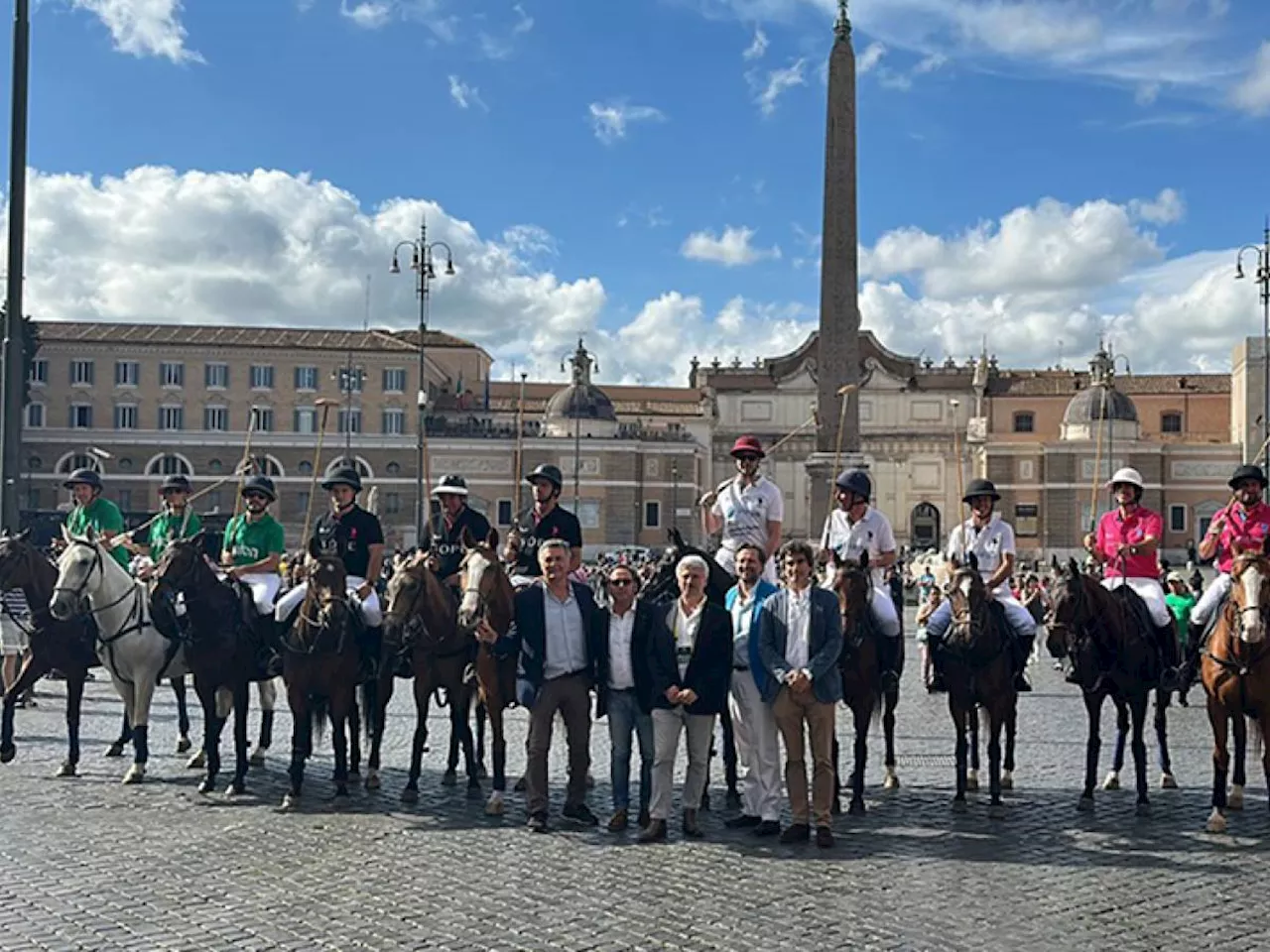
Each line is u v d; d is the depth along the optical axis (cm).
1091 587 1259
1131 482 1377
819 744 1109
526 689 1157
